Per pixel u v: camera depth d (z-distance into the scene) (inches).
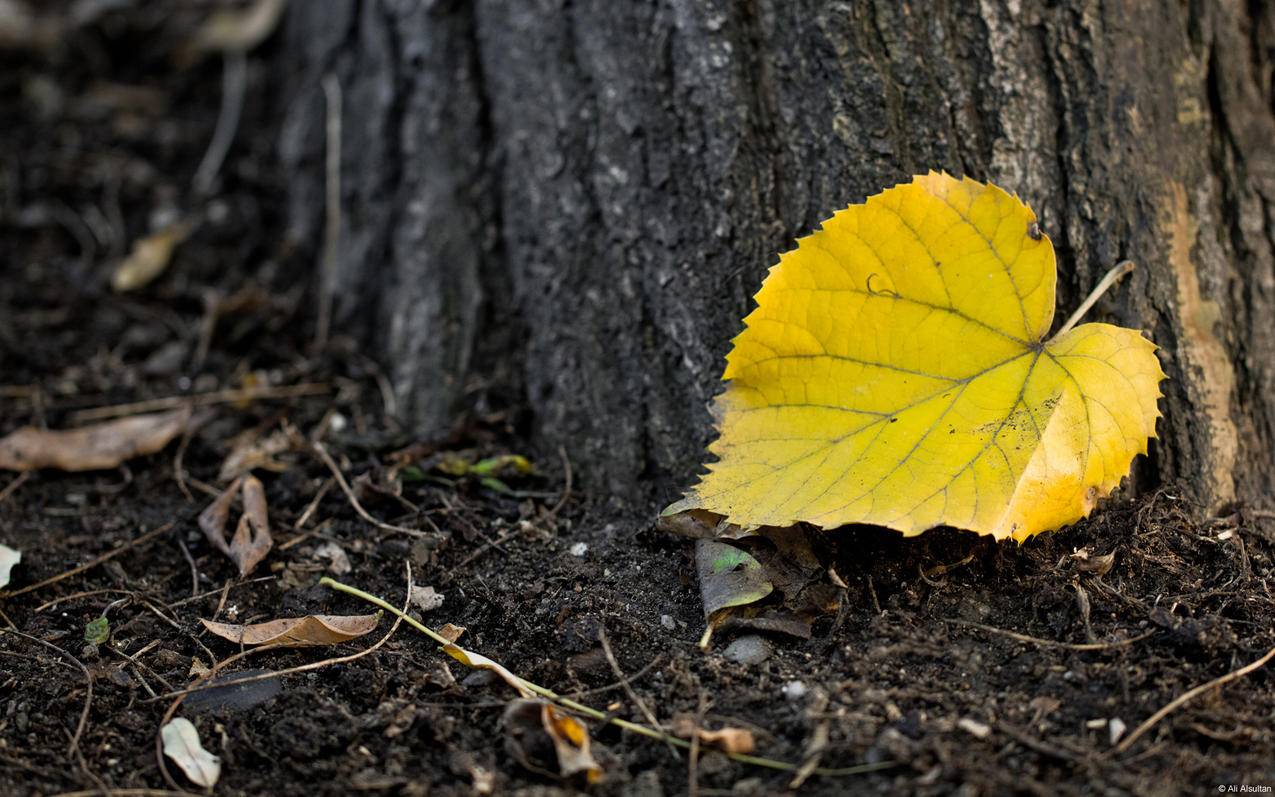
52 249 37.1
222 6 42.6
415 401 33.0
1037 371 29.0
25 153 38.7
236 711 28.7
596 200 31.6
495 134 32.9
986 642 28.8
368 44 34.8
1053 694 28.2
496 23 32.6
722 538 29.6
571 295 31.8
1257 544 29.8
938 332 29.2
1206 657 28.4
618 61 31.3
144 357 34.9
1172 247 30.4
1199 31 31.0
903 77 30.3
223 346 35.0
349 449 32.4
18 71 41.6
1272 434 30.6
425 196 33.4
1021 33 30.4
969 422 28.9
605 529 30.9
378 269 34.3
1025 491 28.4
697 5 30.7
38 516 31.9
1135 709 27.9
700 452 30.8
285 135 37.3
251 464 32.2
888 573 29.4
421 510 31.3
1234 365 30.6
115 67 42.0
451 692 28.8
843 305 29.2
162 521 31.7
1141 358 29.0
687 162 30.9
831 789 27.5
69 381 34.4
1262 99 31.3
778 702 28.4
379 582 30.4
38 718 28.6
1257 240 30.9
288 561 30.7
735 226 30.6
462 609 29.9
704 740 27.9
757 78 30.6
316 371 34.1
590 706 28.5
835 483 28.8
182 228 37.0
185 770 28.0
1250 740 27.6
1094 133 30.4
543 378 32.1
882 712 28.1
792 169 30.5
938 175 28.9
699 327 30.8
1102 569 29.3
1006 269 29.0
